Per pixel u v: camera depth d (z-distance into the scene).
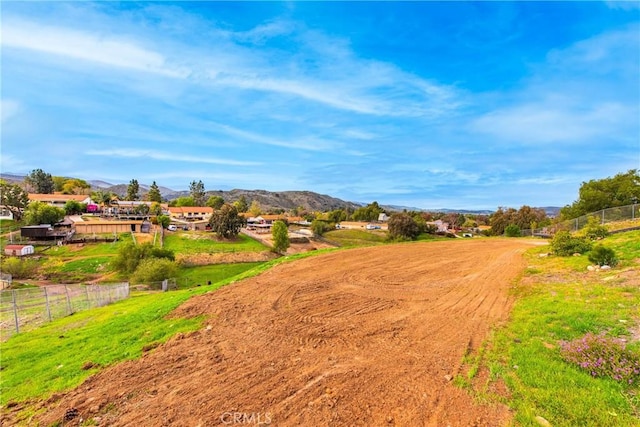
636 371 4.93
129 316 11.05
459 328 7.80
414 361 6.16
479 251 21.53
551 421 4.20
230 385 5.61
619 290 8.84
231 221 72.19
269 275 14.79
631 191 35.47
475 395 4.92
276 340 7.54
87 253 55.72
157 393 5.53
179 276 47.06
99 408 5.23
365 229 106.56
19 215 82.56
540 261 15.44
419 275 14.28
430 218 127.00
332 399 4.98
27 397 6.00
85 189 144.12
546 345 6.41
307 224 120.94
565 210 44.19
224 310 10.01
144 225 75.06
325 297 11.05
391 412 4.61
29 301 28.22
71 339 9.88
